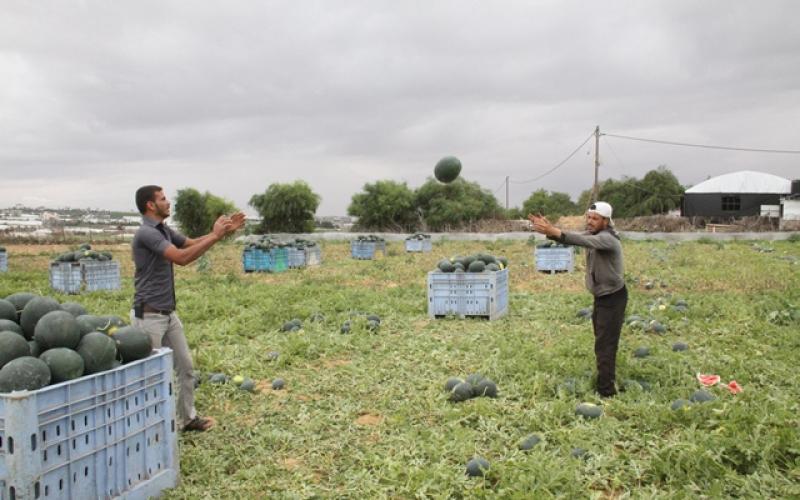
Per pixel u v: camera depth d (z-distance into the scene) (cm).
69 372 480
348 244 5181
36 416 439
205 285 2206
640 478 577
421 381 925
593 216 816
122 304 1762
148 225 678
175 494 560
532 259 3158
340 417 779
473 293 1441
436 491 567
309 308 1600
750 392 788
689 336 1187
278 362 1052
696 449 581
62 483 462
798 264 2577
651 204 7225
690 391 821
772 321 1307
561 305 1595
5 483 434
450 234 5488
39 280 2462
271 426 752
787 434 599
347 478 604
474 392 840
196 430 744
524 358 1013
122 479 520
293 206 6034
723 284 1975
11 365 462
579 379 871
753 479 543
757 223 5150
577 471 586
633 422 708
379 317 1448
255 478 604
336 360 1102
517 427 720
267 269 2884
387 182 6397
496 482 588
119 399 515
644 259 2939
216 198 5997
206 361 1056
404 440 687
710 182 6800
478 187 6569
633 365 924
